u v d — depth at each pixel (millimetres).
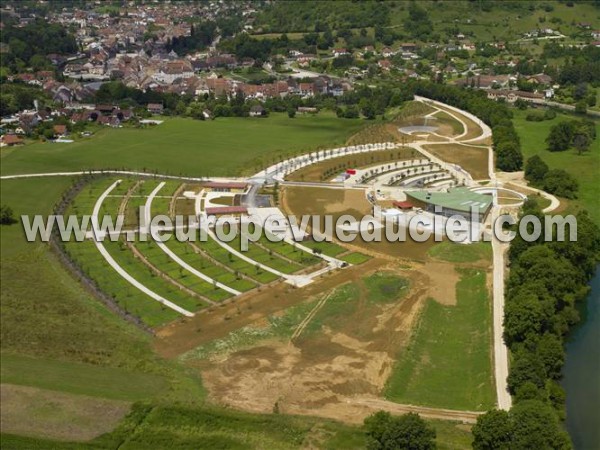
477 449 156750
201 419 170500
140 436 164875
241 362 197375
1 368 190750
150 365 194750
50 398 177500
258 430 167375
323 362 198125
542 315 199750
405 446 153625
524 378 179250
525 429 153500
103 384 184875
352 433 165625
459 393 184500
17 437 163000
